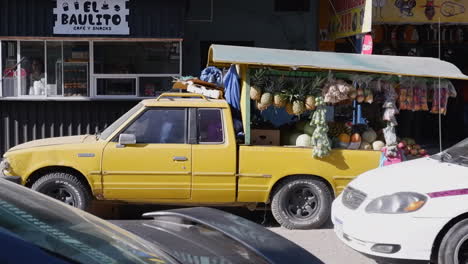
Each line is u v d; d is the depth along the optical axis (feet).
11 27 38.11
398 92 27.14
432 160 21.61
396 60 28.27
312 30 44.11
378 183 19.83
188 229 13.25
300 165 25.55
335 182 25.75
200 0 43.73
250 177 25.36
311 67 25.31
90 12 38.29
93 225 10.43
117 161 24.91
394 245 18.45
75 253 8.63
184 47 43.83
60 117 39.50
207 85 29.48
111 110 39.70
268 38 44.21
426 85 27.35
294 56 26.78
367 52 34.68
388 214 18.63
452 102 47.57
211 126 25.52
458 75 26.76
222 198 25.49
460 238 18.01
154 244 11.64
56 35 38.27
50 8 38.19
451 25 43.68
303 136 26.12
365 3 33.83
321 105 25.86
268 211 29.22
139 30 38.55
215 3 43.86
